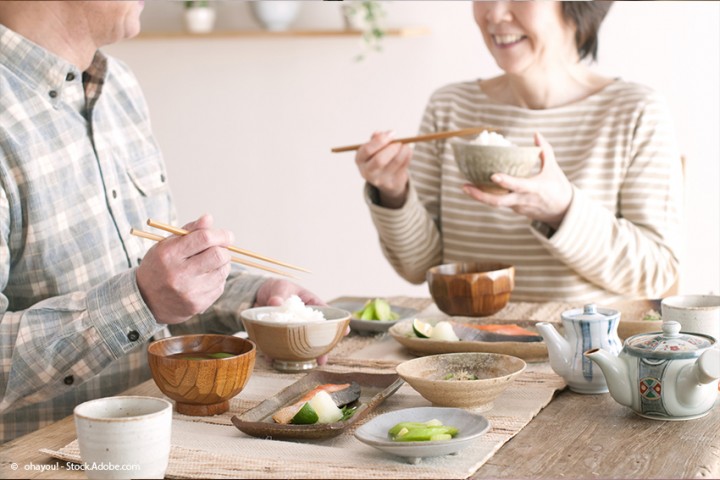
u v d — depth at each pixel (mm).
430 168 2494
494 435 1210
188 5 4023
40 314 1399
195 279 1357
